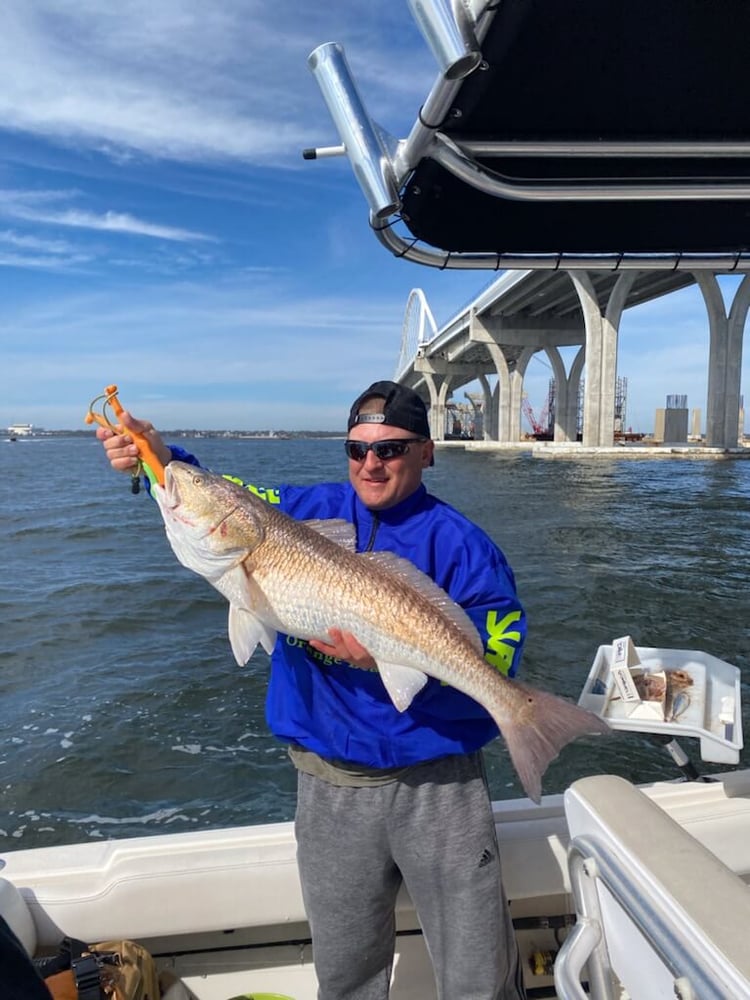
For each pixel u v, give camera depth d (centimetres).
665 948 130
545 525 1941
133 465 249
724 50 230
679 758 278
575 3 205
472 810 212
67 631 924
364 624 210
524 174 300
